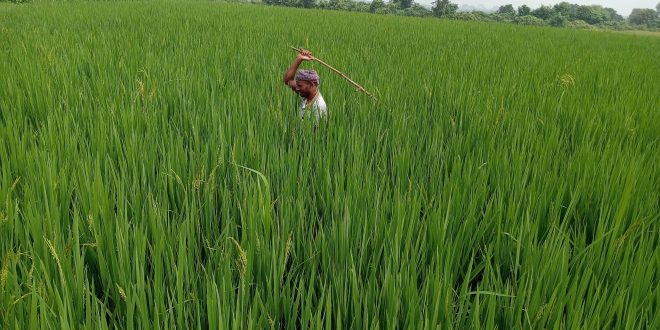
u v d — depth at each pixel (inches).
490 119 178.2
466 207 110.8
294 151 133.0
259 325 67.9
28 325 63.6
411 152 146.9
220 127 139.1
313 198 114.3
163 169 117.4
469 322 71.8
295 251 94.2
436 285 71.6
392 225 94.0
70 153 123.6
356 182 112.3
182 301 69.4
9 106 168.6
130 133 142.6
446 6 2940.5
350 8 2758.4
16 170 117.4
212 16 692.1
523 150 142.2
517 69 323.3
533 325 68.8
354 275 73.5
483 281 79.2
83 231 92.3
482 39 599.8
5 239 84.8
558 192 112.3
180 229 85.2
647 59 490.9
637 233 98.2
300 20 710.5
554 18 3029.0
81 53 268.5
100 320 62.7
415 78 258.8
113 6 857.5
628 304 77.4
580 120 191.0
